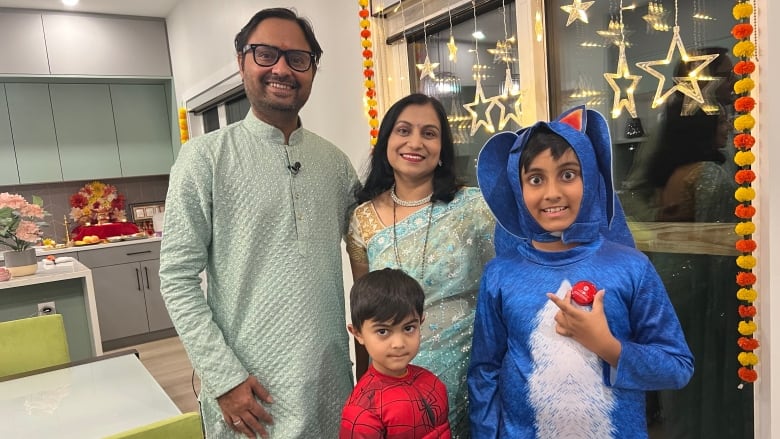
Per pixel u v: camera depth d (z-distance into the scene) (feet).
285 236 4.17
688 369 2.99
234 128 4.30
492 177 3.50
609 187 3.21
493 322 3.47
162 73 15.87
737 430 4.28
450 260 4.00
